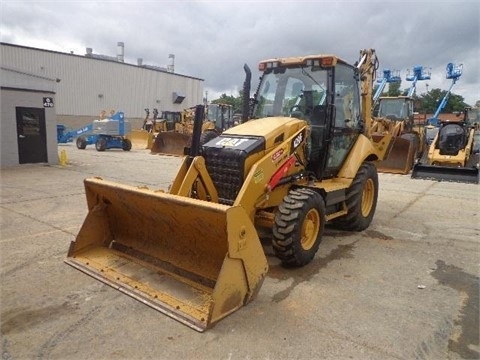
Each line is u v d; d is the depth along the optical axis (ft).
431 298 12.36
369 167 19.83
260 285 11.59
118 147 61.36
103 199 14.44
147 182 32.22
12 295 11.83
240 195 12.76
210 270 12.15
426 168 38.27
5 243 16.39
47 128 41.81
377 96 52.26
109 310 11.02
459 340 10.01
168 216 12.25
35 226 18.90
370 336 10.09
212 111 66.03
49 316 10.70
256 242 11.18
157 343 9.54
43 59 88.99
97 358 8.98
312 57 17.03
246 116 18.02
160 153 55.98
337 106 17.75
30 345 9.42
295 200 13.84
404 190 31.63
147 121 84.07
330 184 17.12
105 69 101.04
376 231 19.72
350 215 18.71
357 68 19.29
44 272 13.44
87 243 14.43
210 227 11.27
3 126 38.42
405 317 11.12
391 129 41.96
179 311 10.65
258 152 13.96
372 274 14.15
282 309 11.32
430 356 9.30
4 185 29.73
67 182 31.35
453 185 34.37
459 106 155.12
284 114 18.13
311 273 14.06
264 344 9.59
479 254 16.49
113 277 12.64
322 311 11.30
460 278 13.98
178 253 13.07
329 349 9.46
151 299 11.28
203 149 14.79
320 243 16.38
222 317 10.45
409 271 14.53
